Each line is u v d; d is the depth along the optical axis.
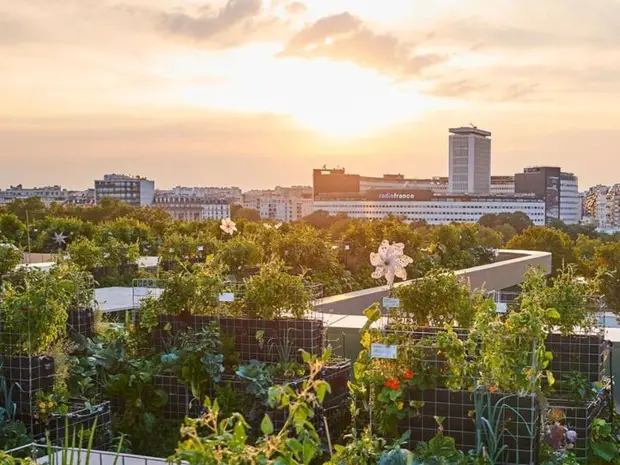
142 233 25.77
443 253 21.42
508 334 6.72
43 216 41.19
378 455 5.82
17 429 6.89
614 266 28.56
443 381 6.85
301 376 8.23
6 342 7.40
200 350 8.27
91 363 8.37
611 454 7.54
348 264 17.95
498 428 6.61
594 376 8.28
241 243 16.64
